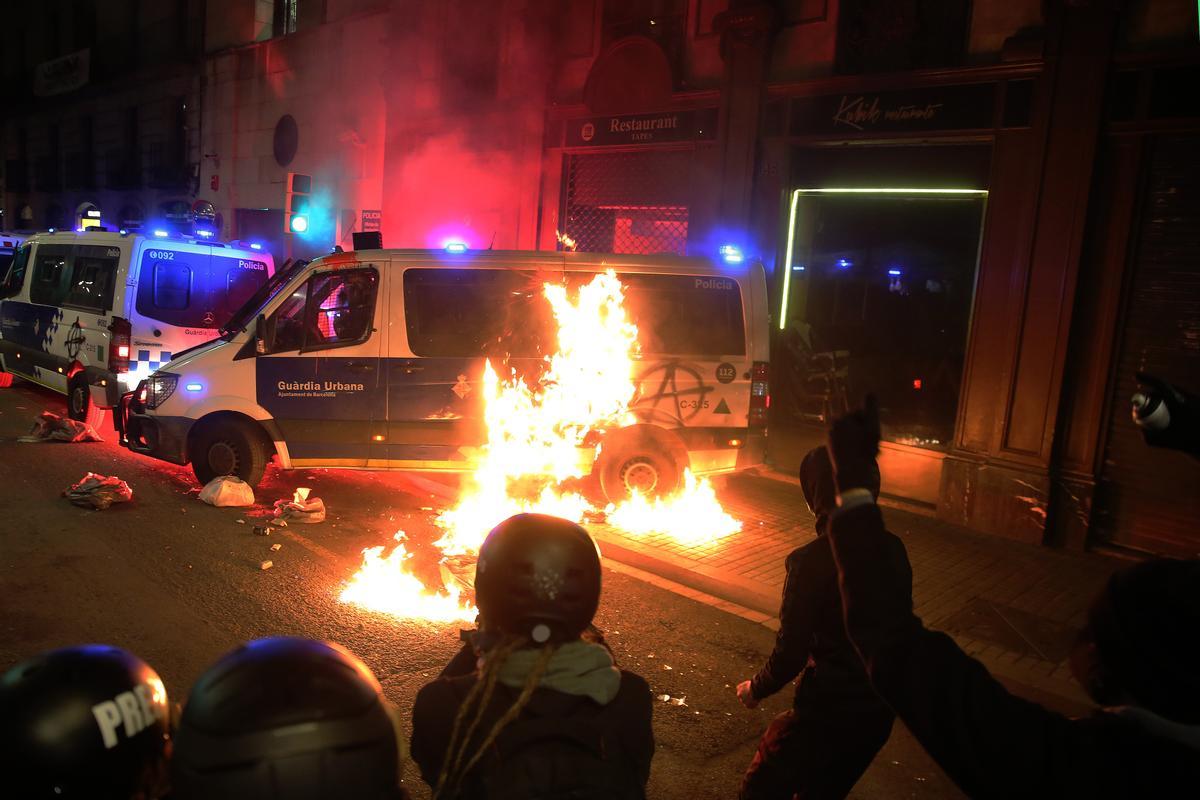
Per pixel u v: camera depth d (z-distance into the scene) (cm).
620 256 739
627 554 647
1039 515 716
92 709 110
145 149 2197
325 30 1575
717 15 909
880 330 847
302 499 691
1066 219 696
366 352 714
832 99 842
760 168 905
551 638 147
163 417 716
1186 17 639
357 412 720
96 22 2423
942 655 125
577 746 140
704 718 410
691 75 966
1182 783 105
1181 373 664
